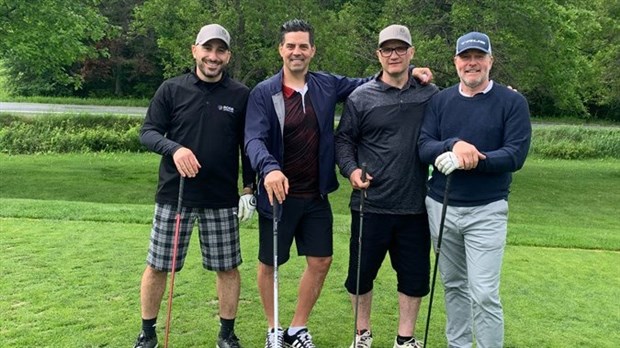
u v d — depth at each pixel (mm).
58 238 6043
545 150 22703
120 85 35000
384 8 14531
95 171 15508
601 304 4691
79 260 5320
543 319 4344
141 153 19406
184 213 3633
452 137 3414
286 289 4809
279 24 13086
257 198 3701
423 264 3750
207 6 13617
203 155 3574
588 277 5410
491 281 3326
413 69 3793
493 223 3344
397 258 3797
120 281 4805
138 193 12781
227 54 3564
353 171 3605
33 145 18734
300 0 13250
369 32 14617
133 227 6637
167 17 13320
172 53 13578
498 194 3365
